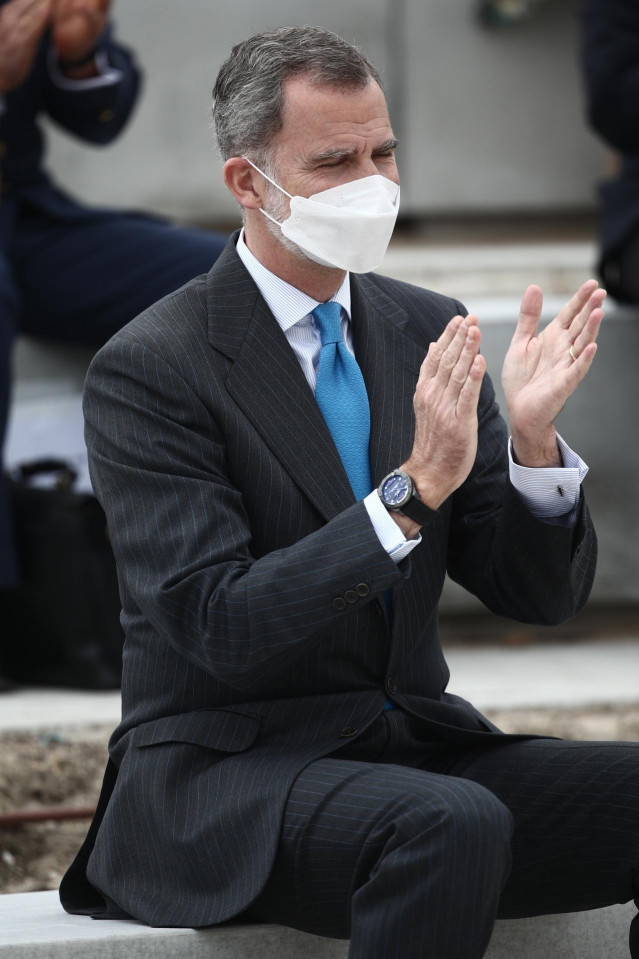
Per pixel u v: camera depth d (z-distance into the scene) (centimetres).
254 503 666
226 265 707
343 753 670
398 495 617
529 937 709
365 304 727
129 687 695
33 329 1371
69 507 1256
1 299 1245
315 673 672
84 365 1398
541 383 671
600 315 662
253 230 702
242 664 620
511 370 685
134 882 674
